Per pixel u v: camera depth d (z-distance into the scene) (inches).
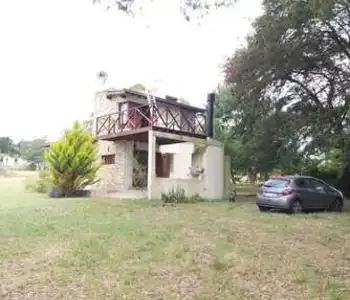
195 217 497.7
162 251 305.3
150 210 565.0
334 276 247.4
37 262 273.9
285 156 863.1
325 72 810.8
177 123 916.0
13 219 457.7
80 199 727.7
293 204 573.0
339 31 743.1
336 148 824.9
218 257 290.2
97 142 936.3
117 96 946.1
